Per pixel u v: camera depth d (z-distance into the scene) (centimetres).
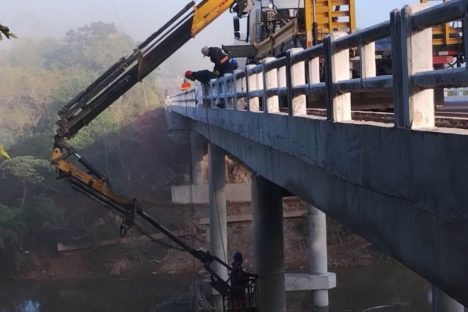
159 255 4581
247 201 5000
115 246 4647
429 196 574
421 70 591
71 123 2048
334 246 4572
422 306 3372
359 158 750
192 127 4194
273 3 2111
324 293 3259
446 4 512
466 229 530
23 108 7369
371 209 758
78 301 3850
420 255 628
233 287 1916
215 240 3644
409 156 611
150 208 5009
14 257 4528
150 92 7806
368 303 3472
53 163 2041
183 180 5419
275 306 1859
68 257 4612
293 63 1035
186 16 1947
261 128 1309
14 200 5084
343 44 773
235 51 2120
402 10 588
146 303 3709
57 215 4794
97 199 2119
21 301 3916
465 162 508
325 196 952
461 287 549
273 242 1848
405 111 607
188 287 4009
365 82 708
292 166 1155
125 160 5712
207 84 2225
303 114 1050
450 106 1684
